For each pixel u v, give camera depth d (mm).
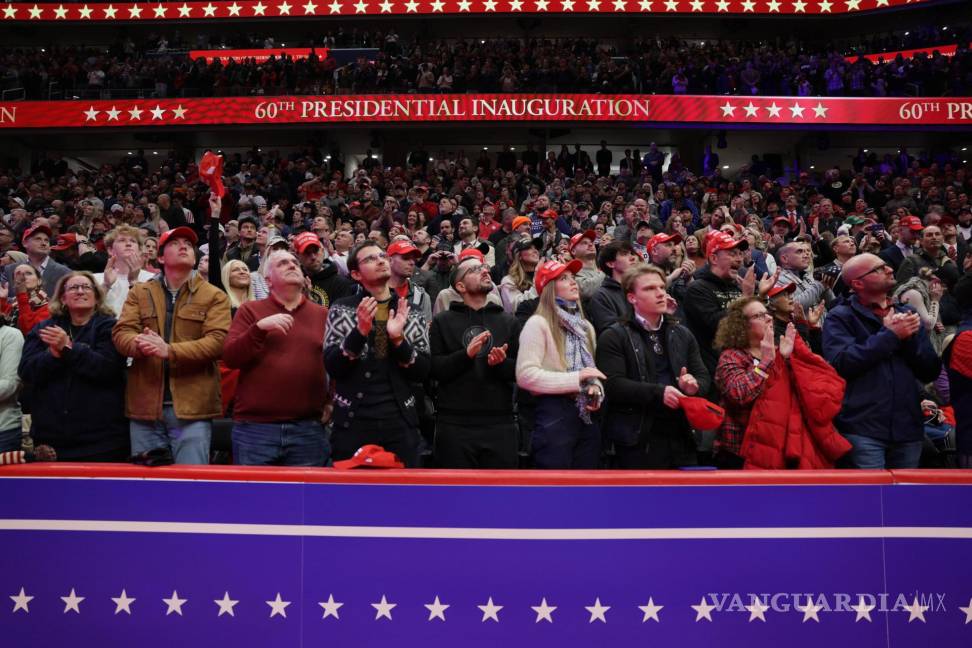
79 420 3879
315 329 4137
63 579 3236
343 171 20984
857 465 4035
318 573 3193
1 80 21344
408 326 3984
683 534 3205
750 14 25031
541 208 9242
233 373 4836
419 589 3174
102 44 27125
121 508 3256
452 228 9359
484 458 4047
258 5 25234
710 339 4859
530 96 20797
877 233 10414
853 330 4273
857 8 25094
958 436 4086
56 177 21000
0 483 3283
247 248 8141
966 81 20984
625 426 3977
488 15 24672
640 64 22500
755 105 20859
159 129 21031
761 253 7648
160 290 4184
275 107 20922
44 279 6809
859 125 20750
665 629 3164
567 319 4090
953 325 6414
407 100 20797
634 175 20328
